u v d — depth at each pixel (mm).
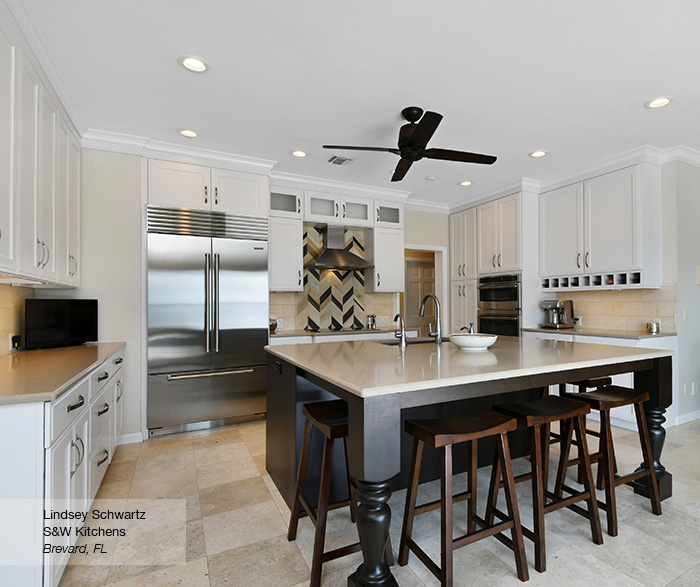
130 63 2238
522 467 2754
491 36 2014
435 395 1521
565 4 1789
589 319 4445
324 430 1657
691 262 3781
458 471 2658
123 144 3268
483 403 2615
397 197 5000
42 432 1430
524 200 4508
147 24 1921
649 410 2316
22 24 1841
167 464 2818
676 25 1928
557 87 2508
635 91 2557
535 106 2754
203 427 3613
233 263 3672
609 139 3342
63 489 1589
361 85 2480
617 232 3775
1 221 1673
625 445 3139
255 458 2928
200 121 2979
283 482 2305
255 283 3764
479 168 4098
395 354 2201
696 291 3824
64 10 1817
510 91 2555
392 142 3381
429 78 2402
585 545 1875
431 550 1852
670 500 2295
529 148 3531
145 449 3109
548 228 4484
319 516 1605
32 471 1414
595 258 3973
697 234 3842
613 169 3812
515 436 2910
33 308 2674
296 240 4406
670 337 3600
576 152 3639
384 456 1397
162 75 2365
